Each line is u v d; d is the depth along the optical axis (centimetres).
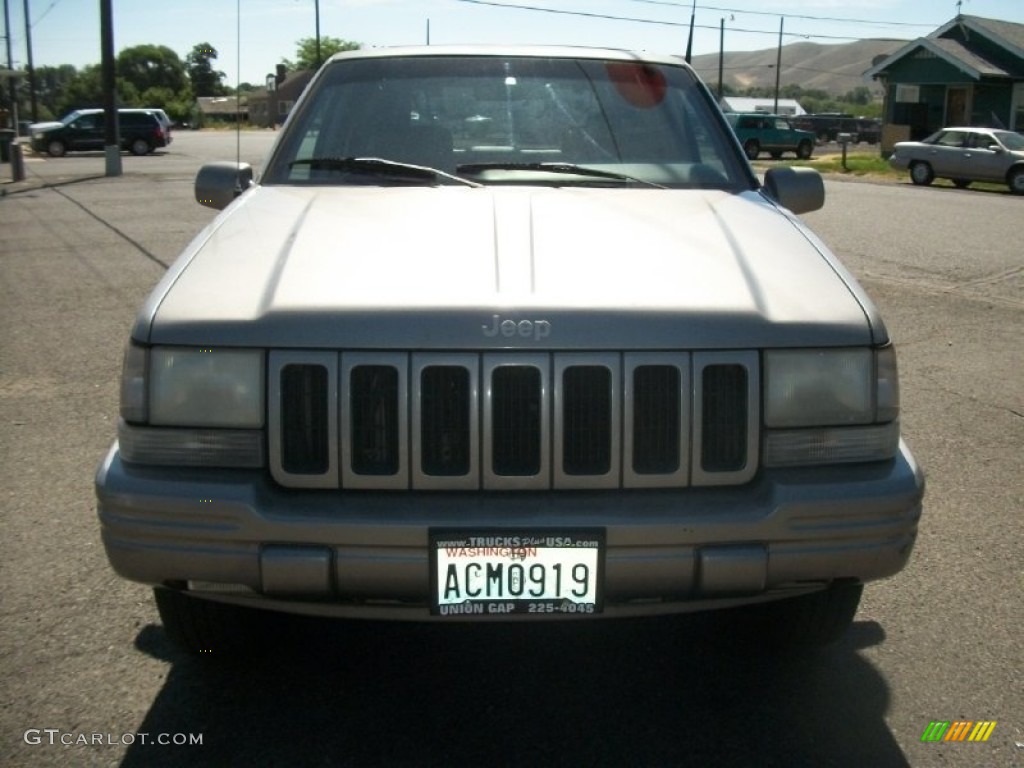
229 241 304
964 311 862
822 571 262
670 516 252
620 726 292
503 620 256
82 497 455
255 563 253
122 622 348
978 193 2248
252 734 287
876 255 1166
